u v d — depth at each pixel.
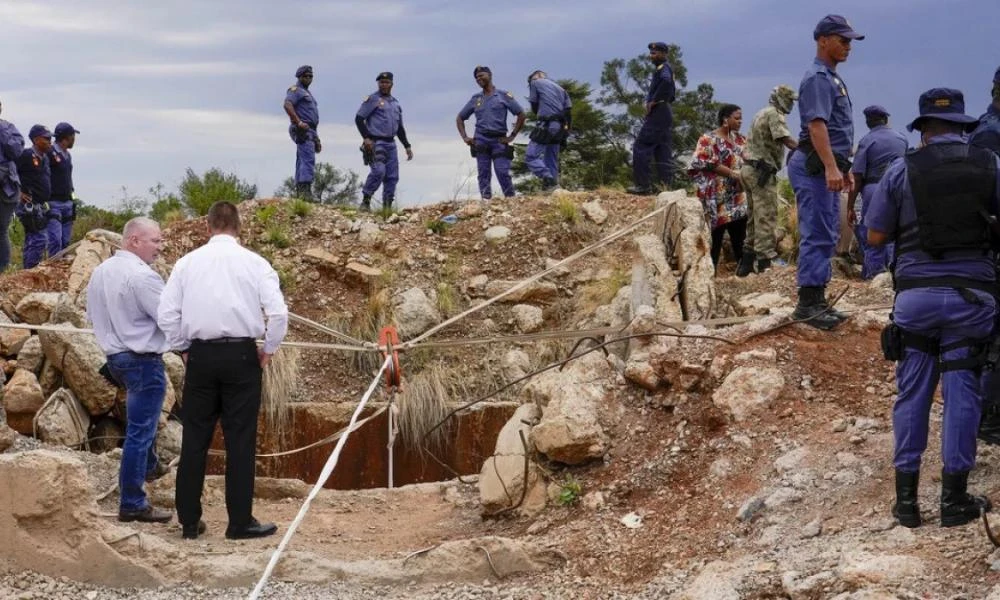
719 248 12.55
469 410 11.42
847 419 7.21
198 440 7.14
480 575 6.48
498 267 13.42
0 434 8.74
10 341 10.54
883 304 9.73
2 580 6.11
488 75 14.88
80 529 6.30
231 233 7.28
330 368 12.31
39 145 13.45
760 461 7.09
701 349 8.13
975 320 5.56
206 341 7.03
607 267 13.10
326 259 13.34
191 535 7.14
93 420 9.96
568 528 7.07
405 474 11.45
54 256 12.71
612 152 25.95
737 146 12.54
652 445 7.64
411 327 12.47
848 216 11.12
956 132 5.81
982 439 6.32
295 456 11.34
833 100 8.00
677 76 26.88
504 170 14.90
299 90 14.83
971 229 5.55
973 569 5.11
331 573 6.43
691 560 6.29
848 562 5.35
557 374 8.48
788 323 8.29
